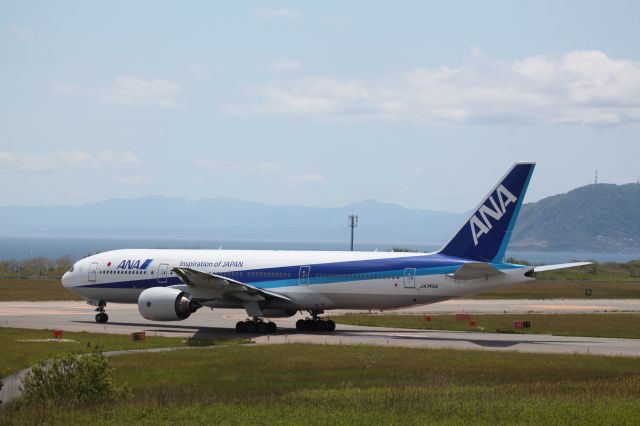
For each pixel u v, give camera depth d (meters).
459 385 58.38
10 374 60.91
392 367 66.38
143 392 53.81
